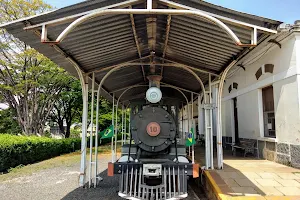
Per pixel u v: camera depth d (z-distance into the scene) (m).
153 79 5.90
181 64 6.09
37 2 13.59
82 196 5.21
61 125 23.02
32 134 15.33
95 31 4.09
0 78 14.30
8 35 13.48
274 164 6.52
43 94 16.12
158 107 5.12
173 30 4.50
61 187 6.05
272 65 6.83
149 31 4.61
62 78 15.84
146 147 4.96
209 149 6.08
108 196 5.18
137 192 4.54
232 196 4.11
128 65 6.00
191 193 5.62
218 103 6.04
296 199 3.96
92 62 5.52
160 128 4.97
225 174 5.45
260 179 5.05
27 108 15.38
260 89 7.72
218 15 3.50
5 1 12.98
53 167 9.19
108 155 13.05
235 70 9.29
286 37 6.08
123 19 3.94
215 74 6.23
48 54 4.68
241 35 4.04
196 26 4.12
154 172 4.43
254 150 8.00
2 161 8.59
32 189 5.93
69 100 20.33
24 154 10.17
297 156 5.86
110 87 8.06
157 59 6.27
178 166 4.57
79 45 4.47
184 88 9.20
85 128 5.89
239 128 9.16
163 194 4.45
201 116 13.88
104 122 21.17
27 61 14.56
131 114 6.09
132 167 4.57
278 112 6.57
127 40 4.83
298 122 5.77
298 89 5.76
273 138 6.91
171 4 3.43
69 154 14.02
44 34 3.39
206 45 4.82
